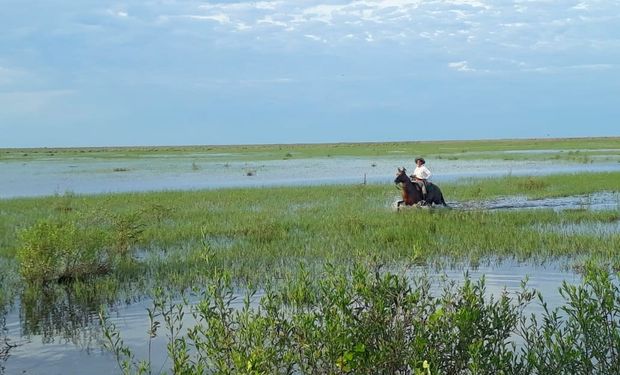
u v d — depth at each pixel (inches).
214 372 234.7
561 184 1234.0
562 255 557.3
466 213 781.3
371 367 213.3
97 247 528.1
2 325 387.9
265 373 210.2
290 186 1320.1
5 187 1573.6
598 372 225.8
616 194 1074.7
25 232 515.2
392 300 232.5
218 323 230.2
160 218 836.6
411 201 881.5
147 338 349.7
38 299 449.4
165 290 458.0
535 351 228.4
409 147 4918.8
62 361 320.5
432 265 518.6
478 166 2095.2
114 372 303.9
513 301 385.7
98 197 1134.4
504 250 575.2
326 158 3041.3
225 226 747.4
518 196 1067.3
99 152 5007.4
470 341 216.5
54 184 1637.6
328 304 240.5
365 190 1179.9
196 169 2220.7
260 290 440.5
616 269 482.9
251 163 2659.9
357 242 618.2
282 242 631.2
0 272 538.0
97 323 386.9
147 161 2999.5
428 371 187.6
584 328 226.2
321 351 215.8
